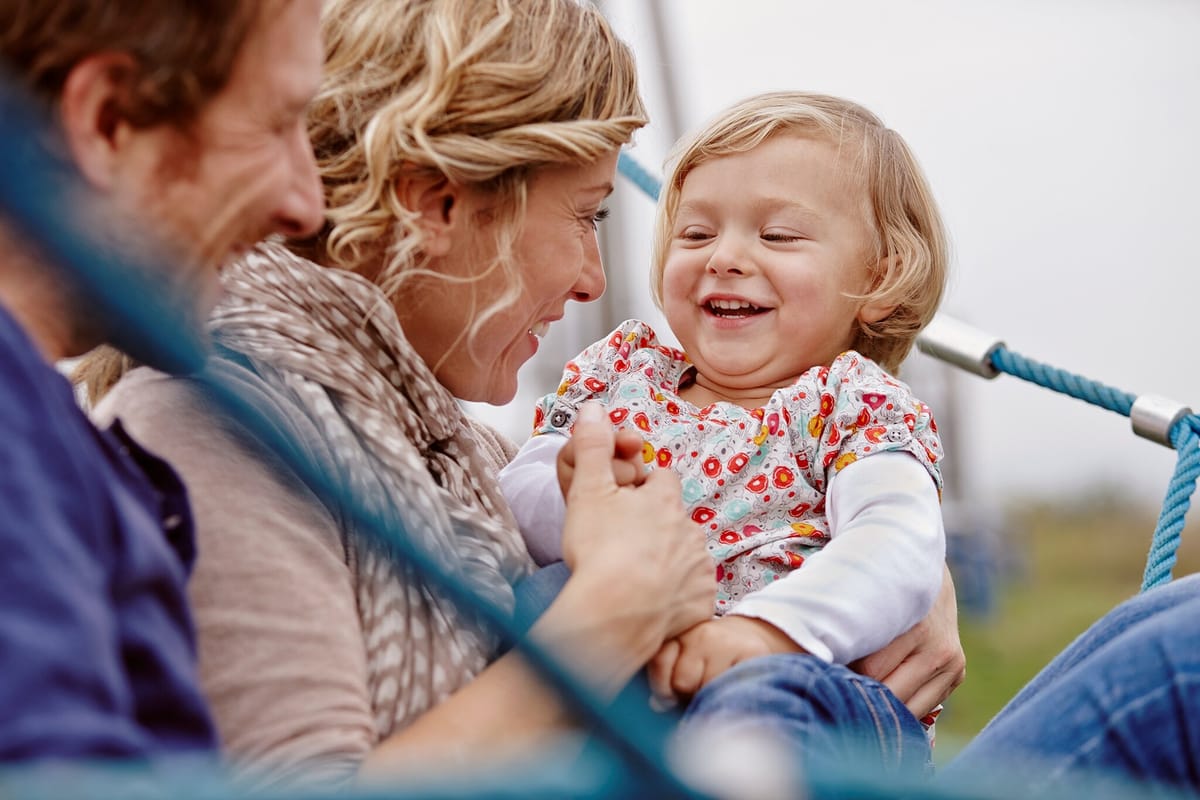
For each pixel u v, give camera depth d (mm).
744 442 1513
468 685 1015
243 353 1099
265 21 926
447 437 1230
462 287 1259
